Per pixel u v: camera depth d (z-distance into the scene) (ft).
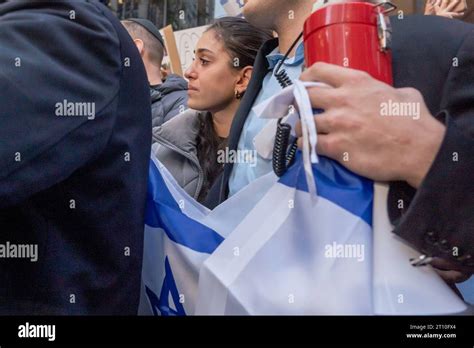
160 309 2.75
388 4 2.32
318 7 2.55
